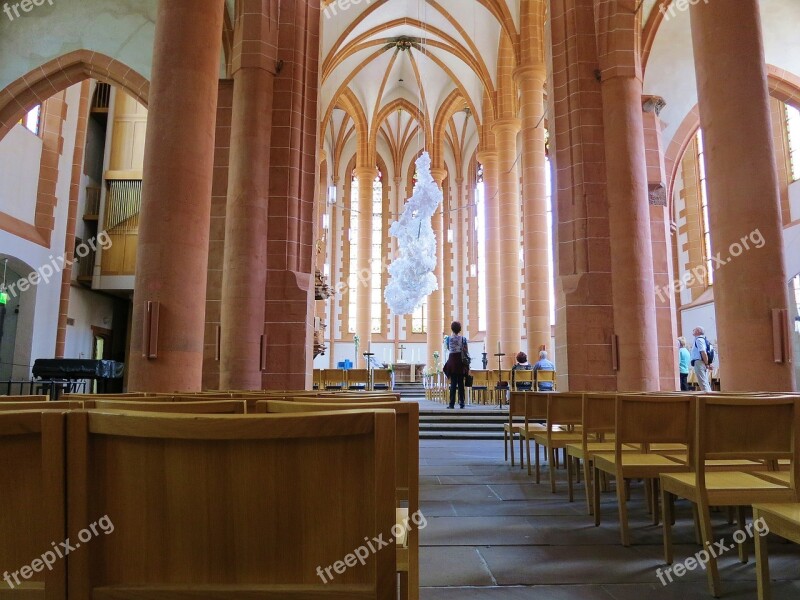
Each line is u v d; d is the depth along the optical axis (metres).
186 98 7.15
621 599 2.77
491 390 17.22
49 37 11.88
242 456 1.32
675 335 10.96
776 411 2.98
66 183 16.80
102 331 19.38
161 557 1.33
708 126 7.16
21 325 15.17
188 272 6.98
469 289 30.83
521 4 17.28
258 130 9.77
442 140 28.22
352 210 33.00
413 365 28.64
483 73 21.55
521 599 2.76
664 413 3.70
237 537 1.32
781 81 13.71
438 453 8.28
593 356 9.23
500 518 4.34
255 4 10.03
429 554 3.45
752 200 6.75
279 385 9.50
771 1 13.51
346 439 1.32
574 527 4.08
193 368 6.96
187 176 7.06
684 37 13.87
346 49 22.03
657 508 4.32
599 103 9.87
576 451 4.89
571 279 9.46
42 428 1.31
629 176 9.46
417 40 24.41
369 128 28.11
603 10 9.90
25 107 12.06
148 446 1.33
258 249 9.55
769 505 2.56
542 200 16.81
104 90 19.47
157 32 7.37
